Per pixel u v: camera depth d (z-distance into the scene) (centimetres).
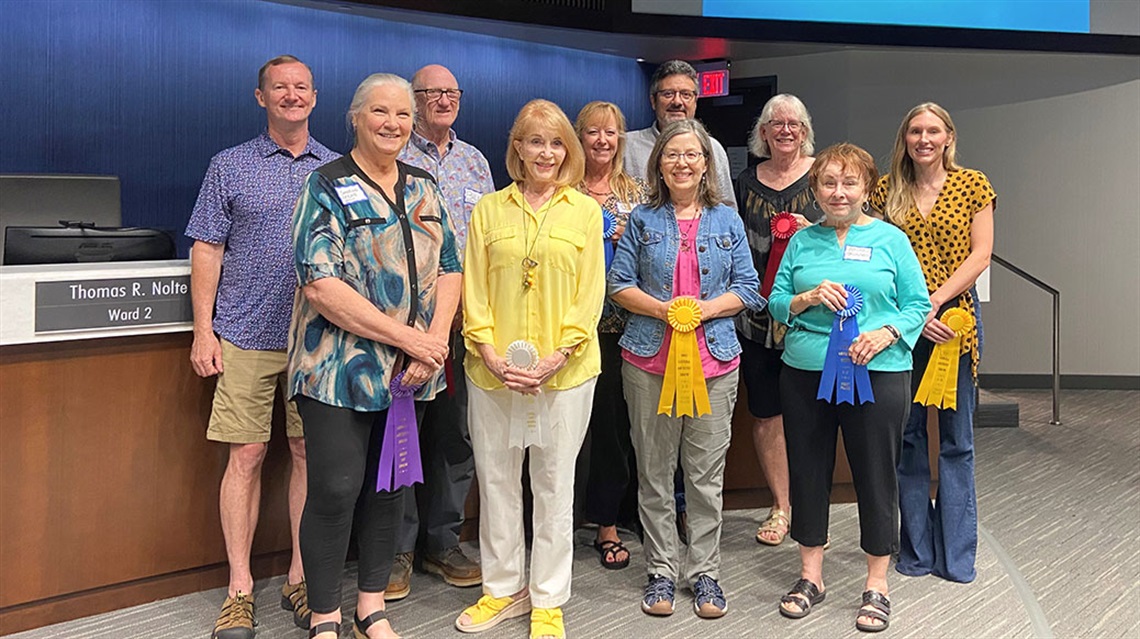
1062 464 499
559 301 277
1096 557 360
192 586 311
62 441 284
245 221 285
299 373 253
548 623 282
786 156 348
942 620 300
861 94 700
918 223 326
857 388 286
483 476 288
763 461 372
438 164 327
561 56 691
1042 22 641
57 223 323
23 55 480
